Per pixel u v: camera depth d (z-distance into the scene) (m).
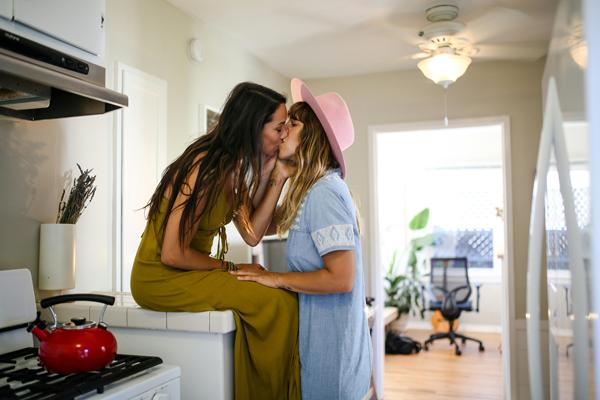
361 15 3.08
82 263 2.23
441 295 6.42
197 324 1.60
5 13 1.45
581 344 0.76
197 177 1.52
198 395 1.62
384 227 7.48
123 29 2.51
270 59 3.95
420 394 4.44
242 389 1.61
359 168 4.41
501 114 4.09
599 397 0.66
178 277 1.61
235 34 3.41
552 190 1.00
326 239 1.55
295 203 1.66
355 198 1.79
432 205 7.35
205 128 3.16
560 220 0.92
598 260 0.66
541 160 1.12
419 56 3.90
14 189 1.91
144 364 1.47
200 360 1.62
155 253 1.62
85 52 1.75
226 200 1.63
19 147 1.93
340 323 1.61
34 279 1.99
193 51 3.02
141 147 2.60
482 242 7.17
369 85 4.39
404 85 4.30
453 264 6.37
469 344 6.38
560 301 0.94
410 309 6.95
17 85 1.56
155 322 1.67
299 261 1.65
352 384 1.61
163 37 2.81
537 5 2.92
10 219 1.89
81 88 1.58
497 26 3.25
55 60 1.57
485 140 7.13
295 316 1.66
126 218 2.48
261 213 1.76
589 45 0.66
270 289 1.62
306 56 3.88
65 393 1.22
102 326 1.49
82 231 2.23
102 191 2.34
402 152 7.45
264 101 1.59
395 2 2.90
